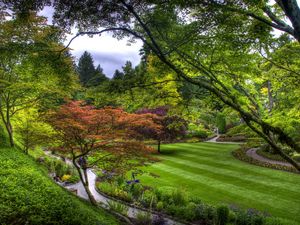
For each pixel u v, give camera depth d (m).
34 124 15.14
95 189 15.93
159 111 22.59
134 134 10.09
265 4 5.00
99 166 10.73
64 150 10.51
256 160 20.36
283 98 9.24
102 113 9.34
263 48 7.38
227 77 7.43
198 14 4.70
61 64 5.96
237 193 13.41
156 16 5.20
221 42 5.62
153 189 14.21
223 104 7.29
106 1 4.52
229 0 4.21
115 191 14.43
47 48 5.79
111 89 5.62
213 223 10.20
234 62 6.50
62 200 7.63
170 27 5.72
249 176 16.22
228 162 20.42
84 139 10.34
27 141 16.02
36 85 10.44
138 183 14.90
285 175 16.05
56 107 10.09
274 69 7.71
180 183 15.60
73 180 17.66
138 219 10.55
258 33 5.16
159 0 4.43
